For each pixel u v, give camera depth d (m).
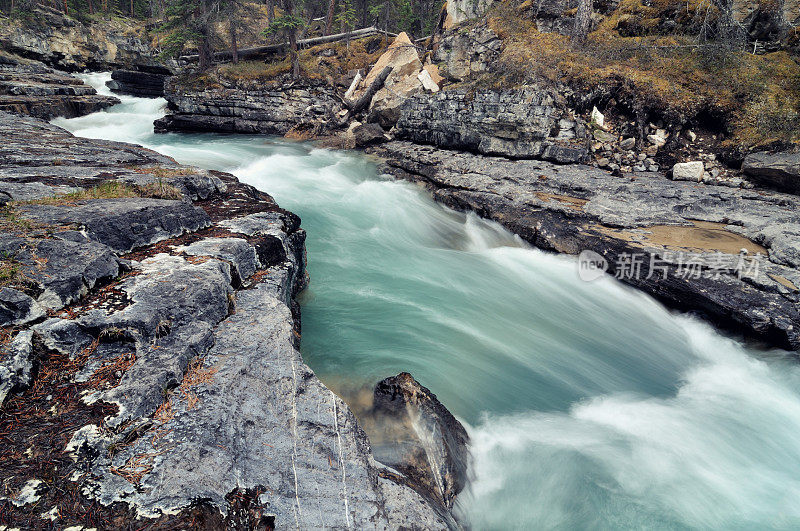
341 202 13.41
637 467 5.03
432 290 8.65
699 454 5.33
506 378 6.39
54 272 3.44
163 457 2.42
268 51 29.58
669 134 14.67
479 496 4.38
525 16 21.11
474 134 16.84
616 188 12.02
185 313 3.58
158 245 4.93
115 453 2.40
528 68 16.92
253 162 17.48
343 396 5.20
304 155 19.56
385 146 20.31
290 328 4.00
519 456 5.00
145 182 6.46
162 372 2.93
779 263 8.15
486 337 7.31
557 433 5.47
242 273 4.95
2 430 2.44
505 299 8.70
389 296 8.16
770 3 15.58
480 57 20.77
